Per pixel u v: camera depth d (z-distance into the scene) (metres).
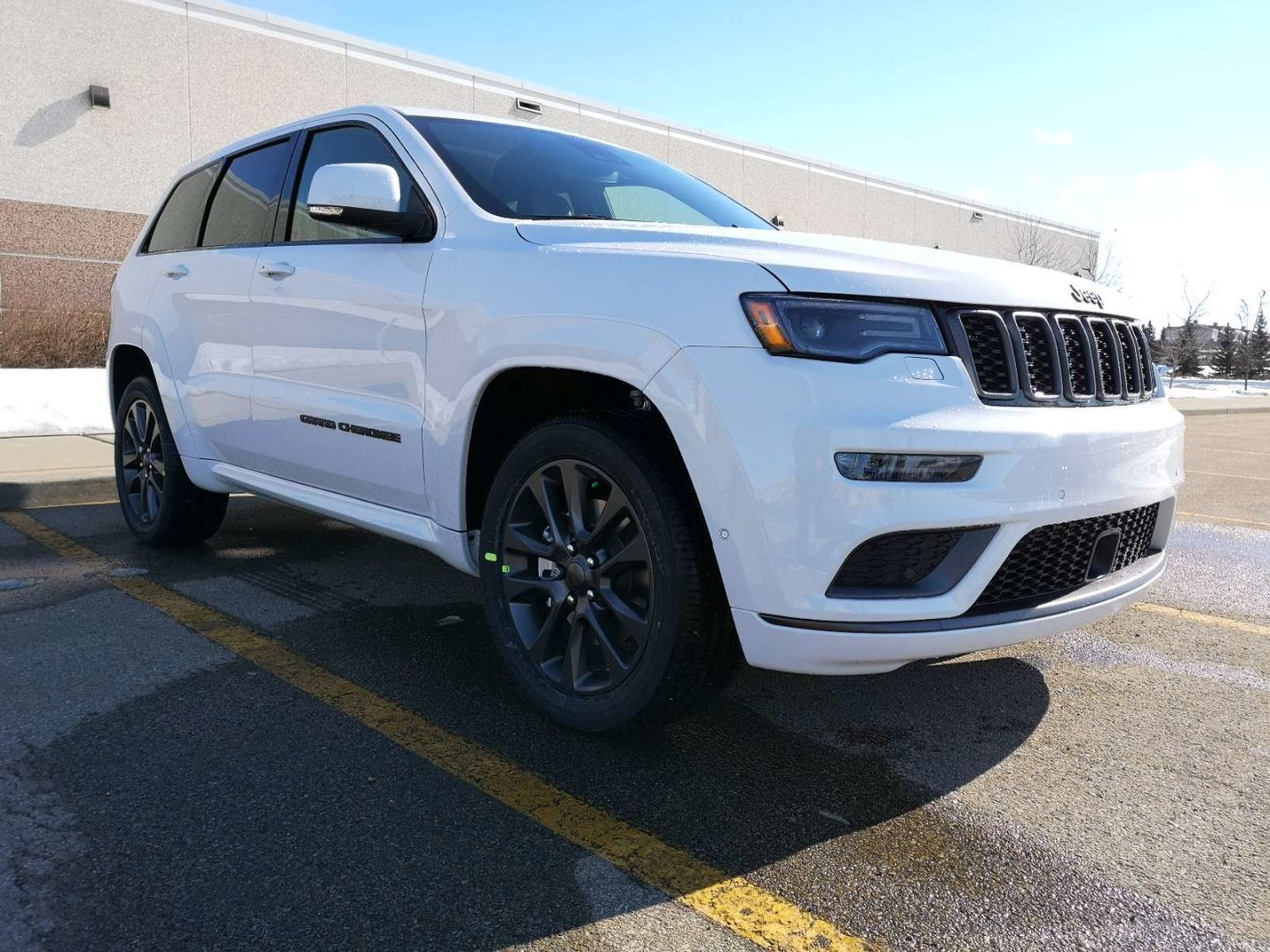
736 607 2.23
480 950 1.75
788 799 2.35
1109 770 2.54
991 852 2.13
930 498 2.16
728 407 2.17
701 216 3.56
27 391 9.35
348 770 2.43
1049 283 2.59
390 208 2.92
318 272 3.34
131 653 3.23
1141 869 2.07
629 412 2.50
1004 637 2.32
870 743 2.68
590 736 2.66
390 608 3.79
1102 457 2.45
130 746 2.53
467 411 2.74
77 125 12.87
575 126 17.77
